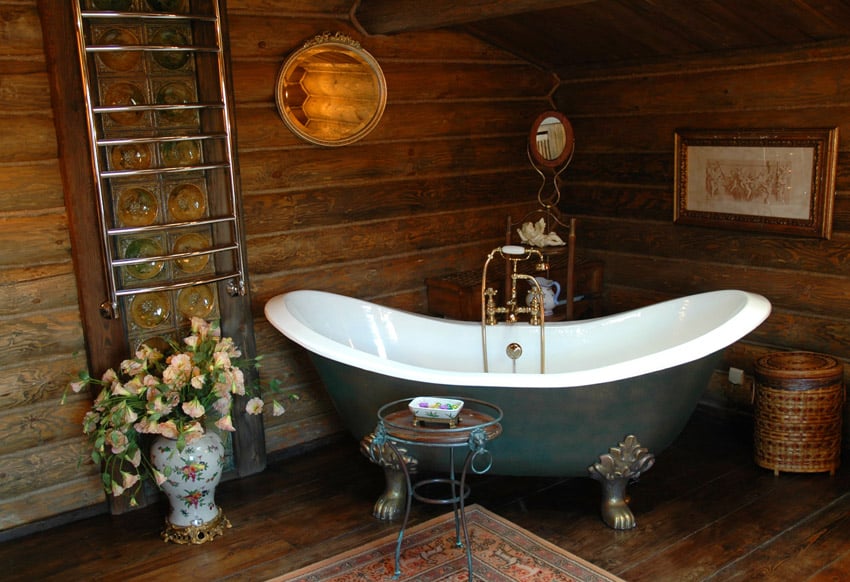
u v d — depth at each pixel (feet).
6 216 9.59
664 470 11.21
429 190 13.48
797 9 10.03
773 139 11.64
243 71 11.22
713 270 12.96
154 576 9.11
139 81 10.19
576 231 15.16
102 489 10.65
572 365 11.72
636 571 8.76
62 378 10.19
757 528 9.58
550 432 9.43
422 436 8.25
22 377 9.92
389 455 9.96
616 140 14.11
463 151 13.80
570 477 10.92
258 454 11.69
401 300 13.44
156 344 10.78
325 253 12.43
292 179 11.91
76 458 10.41
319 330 11.48
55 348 10.11
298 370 12.26
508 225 12.89
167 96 10.42
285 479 11.46
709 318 11.04
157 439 9.91
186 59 10.50
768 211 11.93
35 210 9.77
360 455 12.21
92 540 9.98
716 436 12.32
